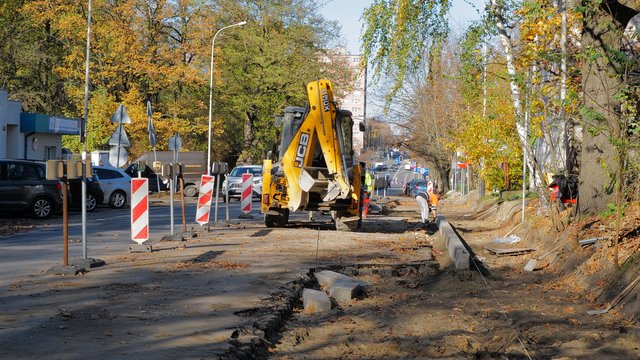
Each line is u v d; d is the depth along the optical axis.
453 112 47.16
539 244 17.22
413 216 34.22
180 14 51.81
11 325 8.11
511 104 23.56
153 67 49.34
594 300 11.27
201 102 54.38
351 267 13.96
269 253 15.38
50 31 56.88
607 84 14.36
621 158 12.08
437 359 8.12
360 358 8.06
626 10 14.65
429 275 14.18
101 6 48.81
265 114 61.94
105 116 49.50
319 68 60.59
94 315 8.73
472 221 30.83
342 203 21.67
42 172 25.89
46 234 19.84
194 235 18.70
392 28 19.56
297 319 9.84
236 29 60.25
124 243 17.30
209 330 8.14
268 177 22.28
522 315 10.32
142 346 7.36
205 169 51.72
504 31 18.59
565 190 17.50
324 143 20.06
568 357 8.12
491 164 29.81
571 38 18.27
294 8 59.78
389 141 76.62
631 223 13.28
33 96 55.38
